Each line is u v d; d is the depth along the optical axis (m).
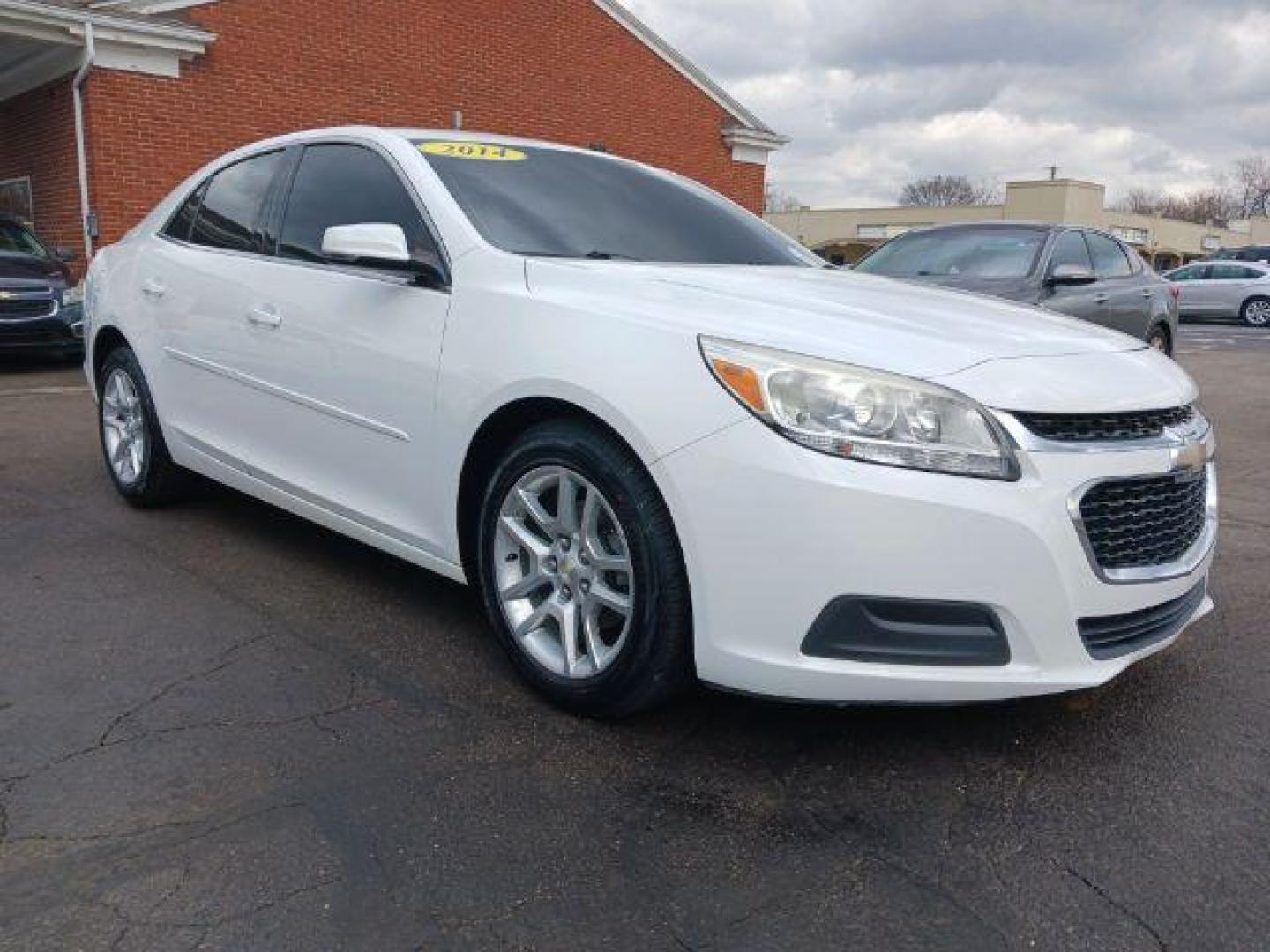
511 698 3.02
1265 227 65.75
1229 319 24.33
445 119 15.22
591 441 2.71
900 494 2.34
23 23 11.09
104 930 2.00
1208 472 3.09
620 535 2.67
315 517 3.73
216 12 12.59
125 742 2.70
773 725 2.89
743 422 2.43
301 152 3.99
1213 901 2.17
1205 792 2.60
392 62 14.48
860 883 2.21
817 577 2.38
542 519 2.88
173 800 2.45
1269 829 2.44
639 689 2.71
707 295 2.83
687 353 2.55
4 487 5.16
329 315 3.49
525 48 16.06
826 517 2.35
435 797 2.49
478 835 2.35
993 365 2.54
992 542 2.37
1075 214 46.75
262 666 3.19
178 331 4.27
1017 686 2.44
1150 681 3.24
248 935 2.00
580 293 2.88
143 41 11.84
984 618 2.41
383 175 3.57
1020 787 2.60
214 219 4.31
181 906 2.07
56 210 12.80
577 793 2.53
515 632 2.99
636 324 2.67
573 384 2.69
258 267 3.89
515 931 2.04
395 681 3.11
